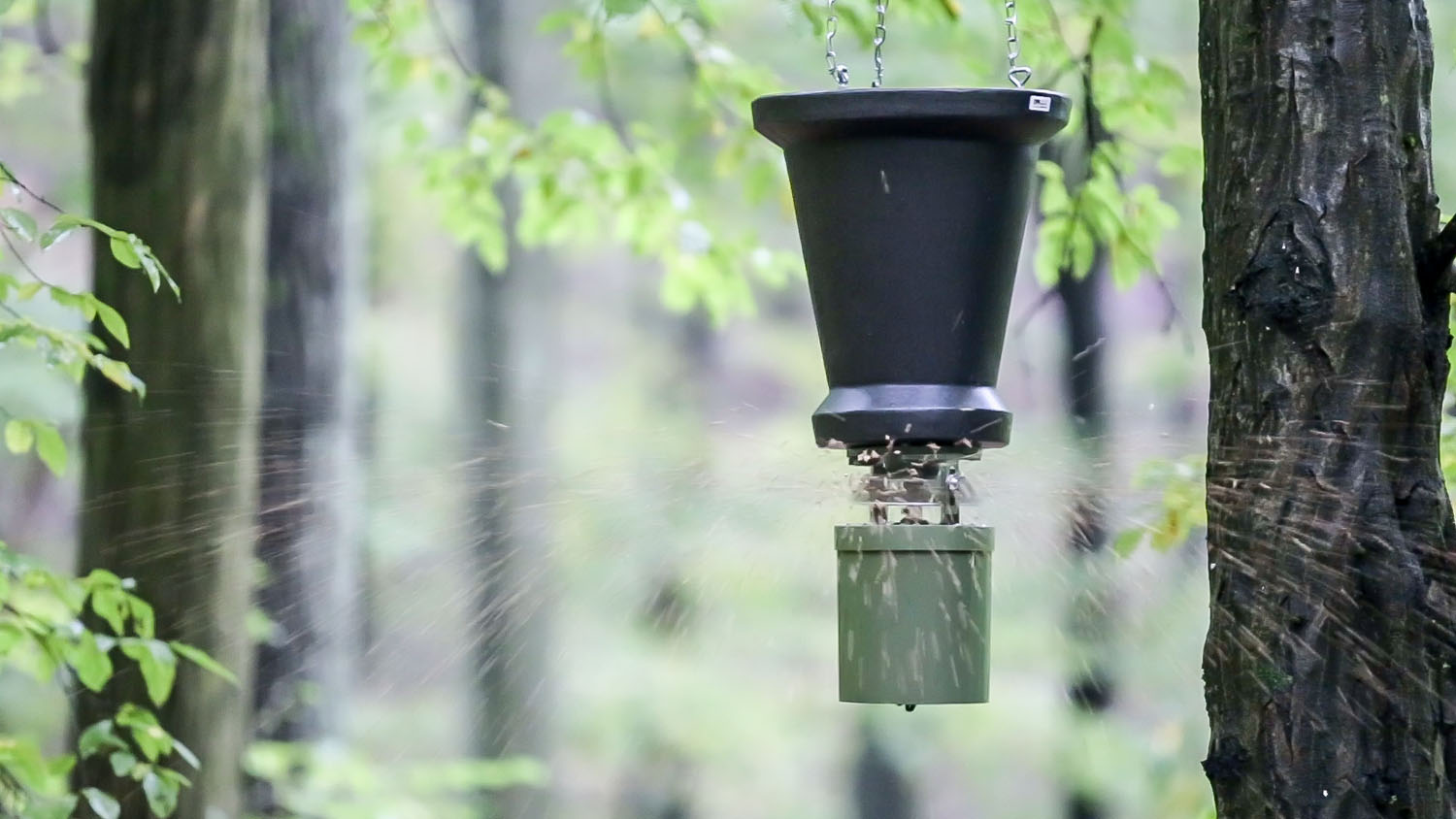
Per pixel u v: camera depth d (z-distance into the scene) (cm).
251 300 947
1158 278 869
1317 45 425
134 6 930
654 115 2133
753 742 2223
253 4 956
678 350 2839
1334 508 410
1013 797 2127
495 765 1454
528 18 2158
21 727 1689
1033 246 1148
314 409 1084
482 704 1978
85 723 900
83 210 1858
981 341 401
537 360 2400
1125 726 1449
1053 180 970
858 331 398
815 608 1925
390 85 1397
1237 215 428
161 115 928
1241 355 424
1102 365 1411
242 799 971
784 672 2120
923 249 393
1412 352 416
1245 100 430
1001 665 1803
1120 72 966
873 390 397
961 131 391
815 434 407
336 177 1288
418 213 2480
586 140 1366
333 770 1248
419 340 2584
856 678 400
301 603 1152
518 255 2341
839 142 396
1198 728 1359
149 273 625
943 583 396
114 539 905
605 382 2766
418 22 1397
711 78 1282
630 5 846
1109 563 671
